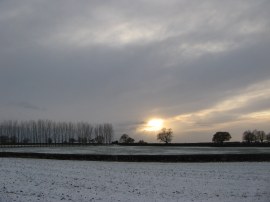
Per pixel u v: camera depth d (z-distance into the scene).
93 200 23.81
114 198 24.64
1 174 35.50
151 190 28.14
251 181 32.84
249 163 50.16
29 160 55.03
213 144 171.50
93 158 57.50
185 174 37.69
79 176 35.59
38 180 32.03
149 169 42.59
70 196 24.97
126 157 55.81
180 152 90.62
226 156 54.38
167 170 41.47
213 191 27.91
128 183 31.52
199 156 54.44
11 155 64.50
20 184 29.34
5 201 22.39
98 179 33.69
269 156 54.56
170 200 24.39
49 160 55.81
